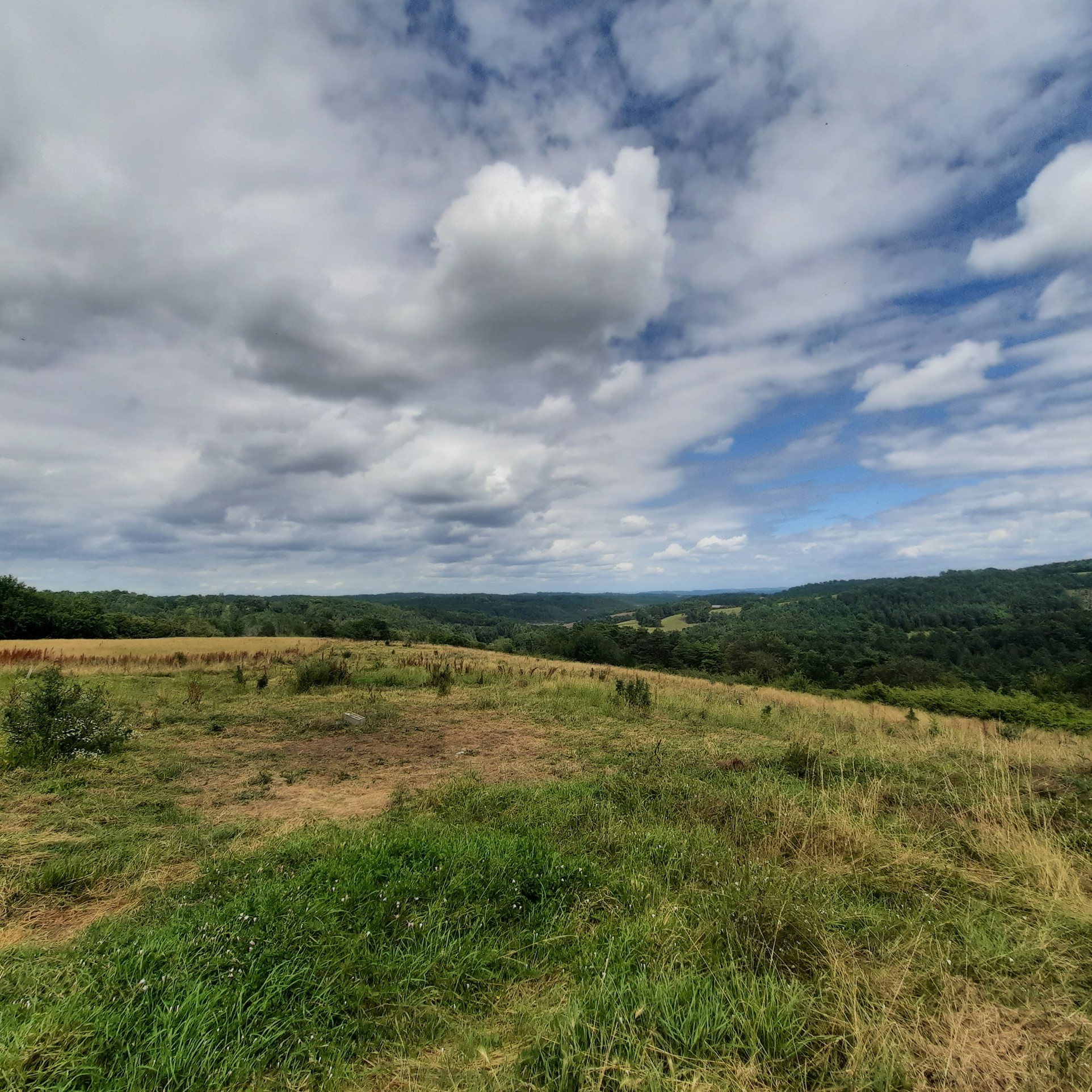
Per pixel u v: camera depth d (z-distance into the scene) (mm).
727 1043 2309
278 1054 2422
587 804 5840
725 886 3727
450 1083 2221
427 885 3762
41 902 3908
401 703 13531
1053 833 4582
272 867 4156
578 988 2725
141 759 8094
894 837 4707
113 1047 2305
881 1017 2428
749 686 30109
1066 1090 2092
